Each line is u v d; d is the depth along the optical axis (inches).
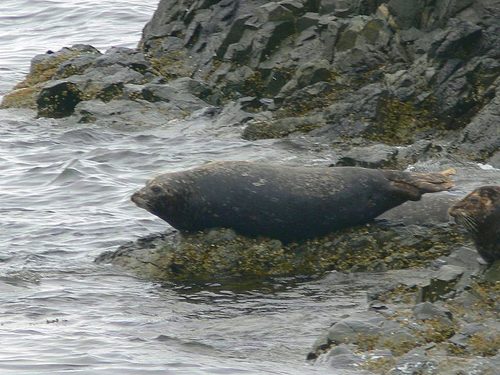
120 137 3169.3
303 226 2033.7
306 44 3390.7
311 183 2037.4
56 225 2313.0
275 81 3383.4
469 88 2979.8
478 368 1373.0
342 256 2004.2
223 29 3656.5
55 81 3580.2
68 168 2755.9
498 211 1740.9
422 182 2042.3
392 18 3265.3
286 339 1599.4
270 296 1846.7
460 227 2020.2
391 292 1740.9
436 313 1535.4
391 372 1390.3
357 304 1766.7
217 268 2003.0
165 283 1948.8
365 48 3228.3
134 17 5492.1
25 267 2036.2
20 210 2444.6
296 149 2908.5
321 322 1676.9
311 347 1542.8
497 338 1459.2
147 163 2851.9
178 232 2090.3
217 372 1419.8
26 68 4598.9
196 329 1658.5
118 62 3624.5
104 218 2368.4
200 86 3464.6
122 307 1792.6
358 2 3395.7
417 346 1469.0
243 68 3476.9
